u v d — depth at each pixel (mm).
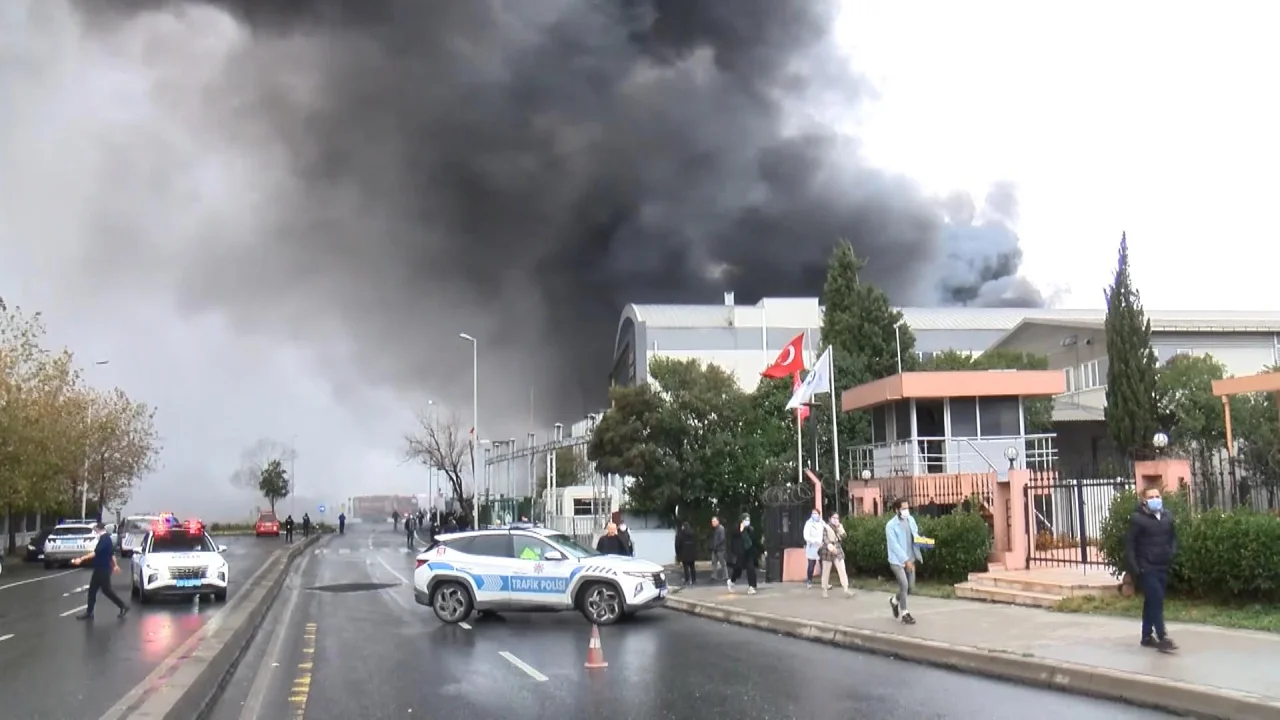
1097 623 14805
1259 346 47094
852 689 11523
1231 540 14805
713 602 21266
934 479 27406
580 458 61938
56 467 50500
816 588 23312
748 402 37312
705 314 72750
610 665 13867
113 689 12148
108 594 20750
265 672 13758
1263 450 20500
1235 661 11250
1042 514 25453
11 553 55375
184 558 24547
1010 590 18297
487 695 11594
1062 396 49438
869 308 44375
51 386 52250
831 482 34594
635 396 36031
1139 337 37844
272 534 74938
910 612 17469
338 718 10414
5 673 13453
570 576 19469
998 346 56344
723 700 10961
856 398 33031
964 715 9898
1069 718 9672
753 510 35656
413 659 14781
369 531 89250
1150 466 18109
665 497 35281
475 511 64188
